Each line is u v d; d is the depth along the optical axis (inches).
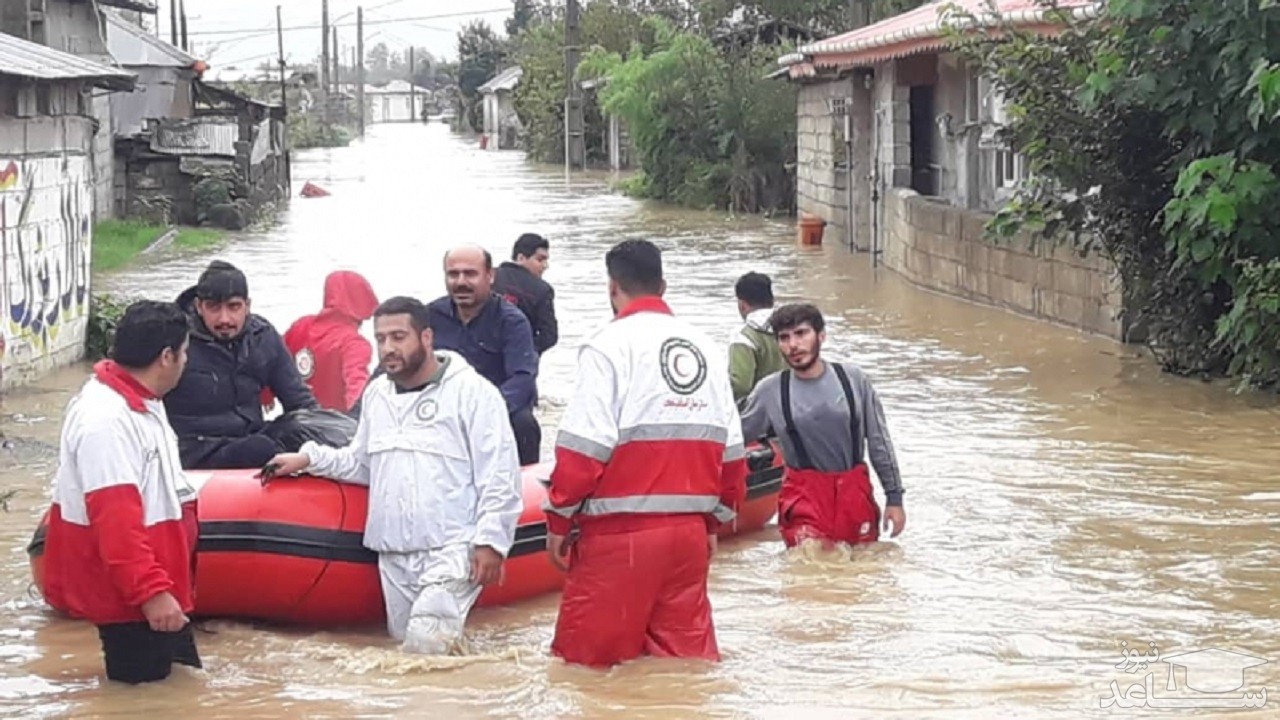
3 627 332.2
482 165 2380.7
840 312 713.6
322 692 303.9
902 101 887.7
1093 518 388.2
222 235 1153.4
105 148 1181.7
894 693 301.1
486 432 320.5
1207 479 416.8
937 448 448.1
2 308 516.7
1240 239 492.1
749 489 378.6
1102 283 603.5
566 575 307.1
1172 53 501.0
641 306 302.8
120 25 1416.1
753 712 293.7
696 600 306.7
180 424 344.5
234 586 327.6
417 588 322.0
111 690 304.7
